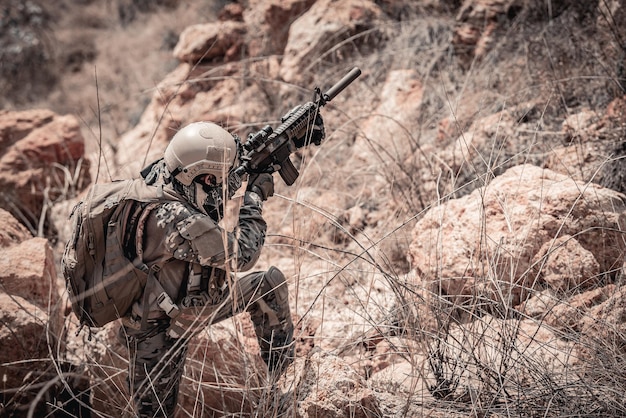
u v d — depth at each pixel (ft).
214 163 9.19
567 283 11.37
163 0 46.11
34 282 11.96
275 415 9.45
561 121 15.76
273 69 23.21
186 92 24.14
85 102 37.88
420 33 21.36
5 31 43.09
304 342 11.78
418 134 16.79
